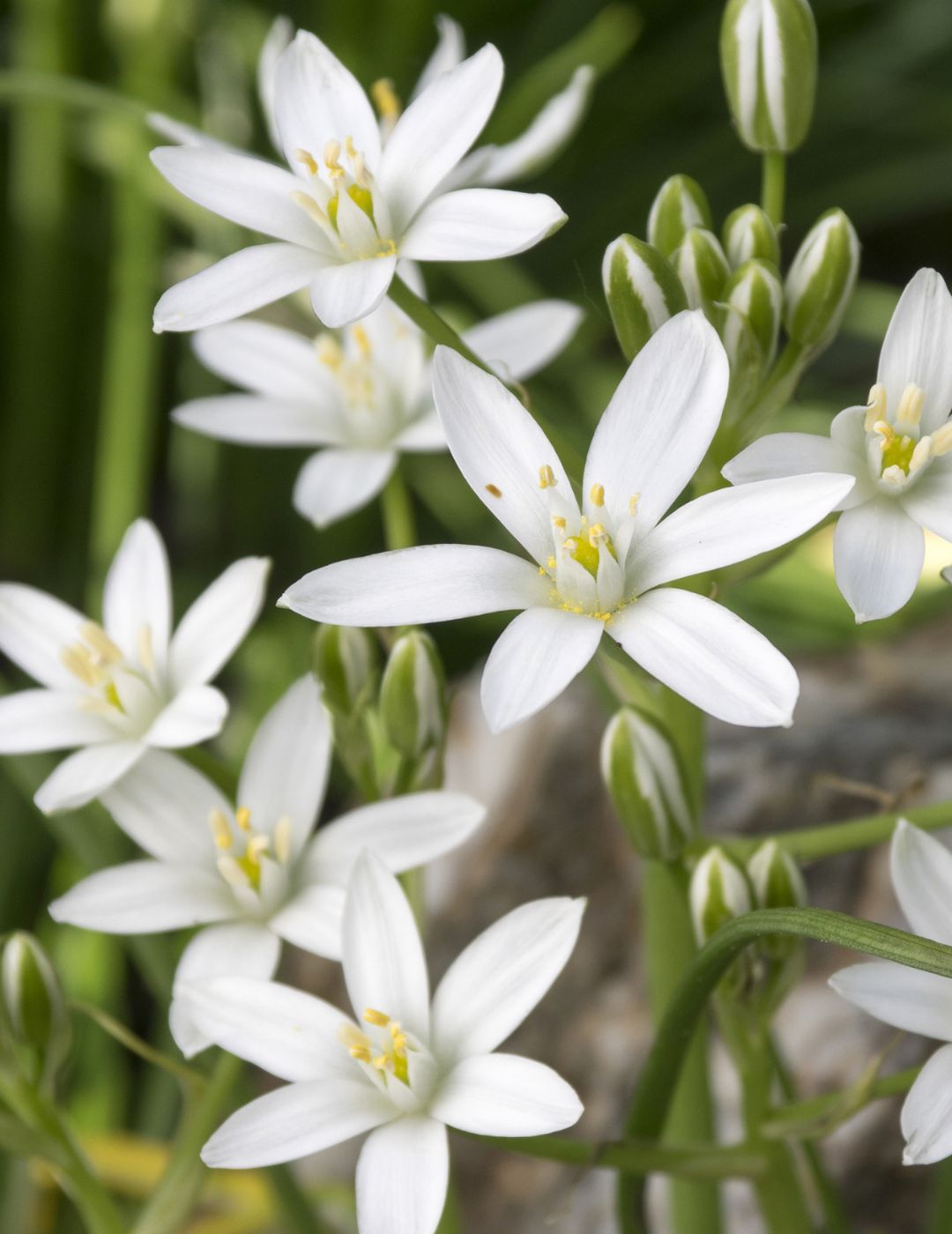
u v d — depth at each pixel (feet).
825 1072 1.73
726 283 1.49
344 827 1.50
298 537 2.36
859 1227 1.71
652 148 2.48
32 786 1.60
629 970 1.79
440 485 2.22
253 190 1.48
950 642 1.86
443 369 1.44
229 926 1.49
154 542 1.54
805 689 1.85
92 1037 1.85
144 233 2.06
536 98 2.14
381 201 1.46
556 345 1.63
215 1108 1.50
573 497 1.44
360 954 1.45
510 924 1.45
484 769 1.86
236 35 2.24
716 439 1.51
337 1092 1.44
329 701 1.52
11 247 2.40
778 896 1.47
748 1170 1.50
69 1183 1.52
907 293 1.46
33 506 2.34
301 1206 1.56
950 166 2.28
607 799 1.83
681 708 1.52
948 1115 1.41
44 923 1.97
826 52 2.48
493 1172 1.77
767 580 1.95
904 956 1.38
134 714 1.51
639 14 2.45
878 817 1.48
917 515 1.45
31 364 2.27
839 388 2.33
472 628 2.24
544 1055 1.78
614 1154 1.47
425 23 2.27
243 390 2.27
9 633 1.54
